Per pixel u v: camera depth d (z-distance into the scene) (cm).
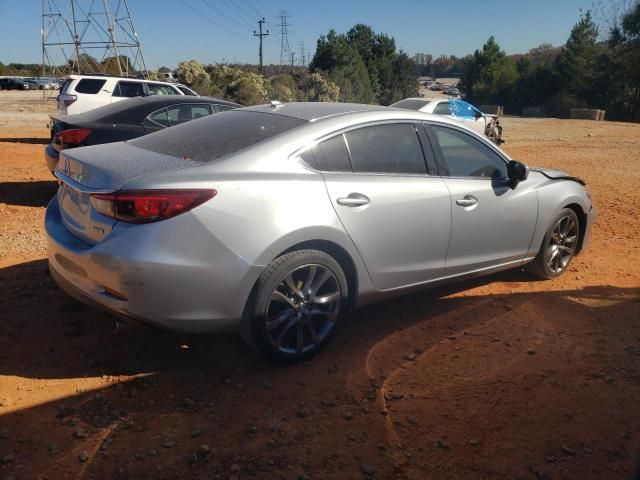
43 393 329
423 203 409
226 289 327
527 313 461
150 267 308
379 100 7581
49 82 5859
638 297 502
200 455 283
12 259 544
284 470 276
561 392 349
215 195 324
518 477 276
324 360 379
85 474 267
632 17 5409
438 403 335
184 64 3272
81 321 416
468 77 8438
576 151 1733
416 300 484
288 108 425
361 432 307
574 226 548
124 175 326
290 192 348
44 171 1062
